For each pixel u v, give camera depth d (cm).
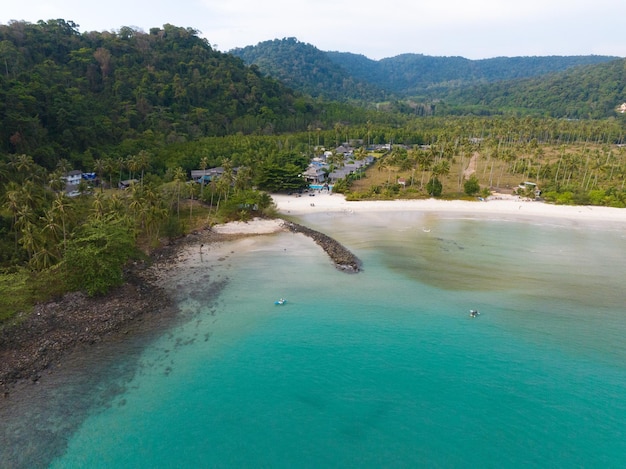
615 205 14700
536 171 19388
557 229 12225
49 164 14138
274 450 4188
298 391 5000
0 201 8938
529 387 5084
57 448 4128
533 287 7962
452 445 4259
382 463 4056
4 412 4531
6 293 6394
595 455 4150
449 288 7869
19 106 14125
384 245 10506
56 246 7750
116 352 5669
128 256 8200
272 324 6488
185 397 4872
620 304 7288
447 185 18138
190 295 7438
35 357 5409
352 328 6381
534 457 4131
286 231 11488
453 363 5531
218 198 13950
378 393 4975
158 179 15238
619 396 4950
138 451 4138
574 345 5984
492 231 11938
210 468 3981
